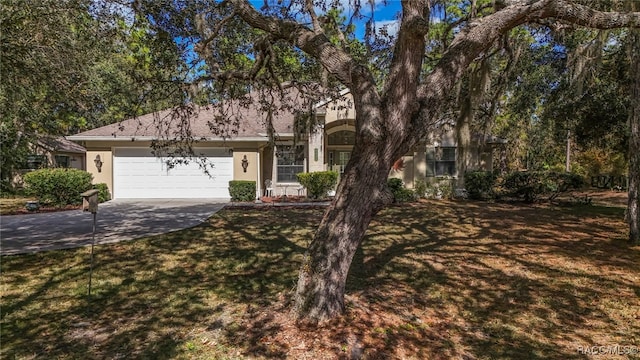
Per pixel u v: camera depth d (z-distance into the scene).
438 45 7.31
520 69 12.70
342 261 3.89
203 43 5.18
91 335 3.71
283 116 15.87
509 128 24.70
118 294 4.82
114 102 7.69
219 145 14.92
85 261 6.27
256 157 14.82
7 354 3.34
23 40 5.49
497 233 8.75
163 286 5.11
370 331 3.70
